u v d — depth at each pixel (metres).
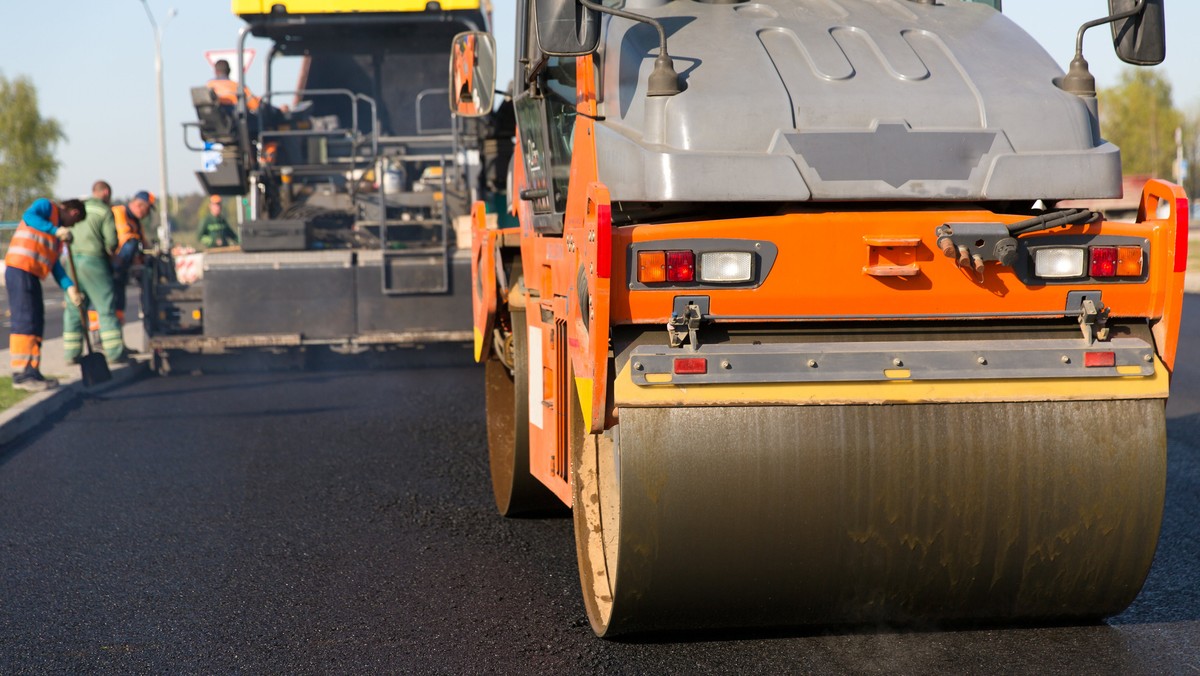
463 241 11.93
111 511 6.25
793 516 3.61
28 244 10.37
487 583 4.82
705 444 3.56
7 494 6.73
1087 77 3.98
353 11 12.07
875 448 3.60
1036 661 3.74
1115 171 3.83
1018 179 3.77
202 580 4.93
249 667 3.90
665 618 3.82
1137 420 3.69
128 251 12.78
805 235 3.56
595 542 4.13
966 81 3.94
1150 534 3.73
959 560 3.71
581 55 3.77
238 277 11.85
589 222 3.62
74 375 11.49
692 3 4.33
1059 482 3.67
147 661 3.99
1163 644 3.88
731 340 3.62
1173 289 3.68
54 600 4.70
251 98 12.56
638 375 3.54
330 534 5.67
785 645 3.93
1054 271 3.66
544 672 3.77
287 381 11.59
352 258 11.83
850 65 3.94
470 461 7.45
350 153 12.61
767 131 3.74
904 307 3.63
